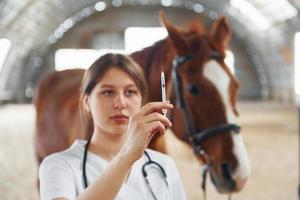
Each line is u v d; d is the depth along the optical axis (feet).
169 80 10.24
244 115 59.93
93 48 101.14
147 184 5.39
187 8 102.58
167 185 5.51
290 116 58.03
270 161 28.04
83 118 5.84
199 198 19.15
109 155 5.32
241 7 91.76
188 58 9.93
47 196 4.81
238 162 9.43
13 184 22.33
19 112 67.05
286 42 88.69
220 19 10.41
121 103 5.07
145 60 10.55
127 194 5.17
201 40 10.09
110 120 5.12
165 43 10.46
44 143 12.19
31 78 101.86
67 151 5.39
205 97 9.62
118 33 101.09
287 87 91.86
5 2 68.49
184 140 10.64
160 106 4.45
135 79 5.20
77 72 13.51
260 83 106.83
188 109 9.94
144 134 4.31
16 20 79.36
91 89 5.24
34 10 82.58
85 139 5.89
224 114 9.54
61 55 101.50
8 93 89.81
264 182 22.43
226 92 9.57
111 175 4.25
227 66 10.02
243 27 100.37
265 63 102.22
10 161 28.58
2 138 38.93
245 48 106.11
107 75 5.14
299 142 35.68
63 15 95.55
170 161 5.93
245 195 19.93
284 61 91.61
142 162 5.60
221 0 93.45
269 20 89.61
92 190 4.24
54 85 13.03
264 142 35.83
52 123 11.58
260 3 85.20
